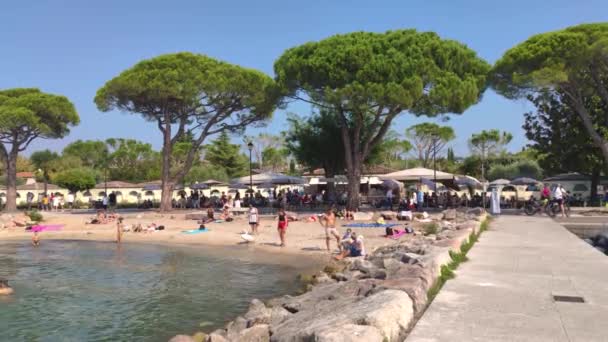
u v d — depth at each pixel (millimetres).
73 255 20234
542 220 23391
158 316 10781
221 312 11016
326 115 42312
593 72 28797
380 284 7508
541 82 27469
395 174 36969
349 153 33250
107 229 29375
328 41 32062
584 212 28641
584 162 35594
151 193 61406
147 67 36469
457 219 23672
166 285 14016
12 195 42312
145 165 79875
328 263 16703
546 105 36781
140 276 15430
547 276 9133
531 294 7656
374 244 20000
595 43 26141
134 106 38344
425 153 84812
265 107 37562
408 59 29453
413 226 24844
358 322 5523
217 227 28203
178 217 33719
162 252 20750
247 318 8742
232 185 45281
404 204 33156
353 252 16969
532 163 63875
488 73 32500
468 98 29750
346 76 29422
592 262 10789
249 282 14281
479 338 5516
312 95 31031
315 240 22422
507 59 30344
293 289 13195
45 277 15453
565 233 17281
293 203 39812
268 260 18156
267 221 29812
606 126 34406
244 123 40188
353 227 25312
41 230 30078
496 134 77312
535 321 6176
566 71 28203
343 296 8469
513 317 6355
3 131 41188
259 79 37188
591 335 5617
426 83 30000
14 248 22938
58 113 43000
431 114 31156
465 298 7383
